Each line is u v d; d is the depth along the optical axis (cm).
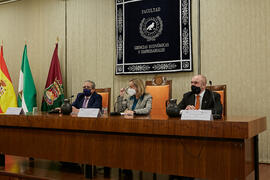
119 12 495
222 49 413
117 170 303
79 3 545
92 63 528
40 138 273
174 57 445
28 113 317
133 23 481
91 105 351
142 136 221
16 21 623
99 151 240
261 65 388
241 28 401
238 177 185
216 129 189
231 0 408
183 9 440
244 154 184
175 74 448
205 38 425
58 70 531
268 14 385
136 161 222
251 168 208
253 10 394
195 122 196
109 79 511
